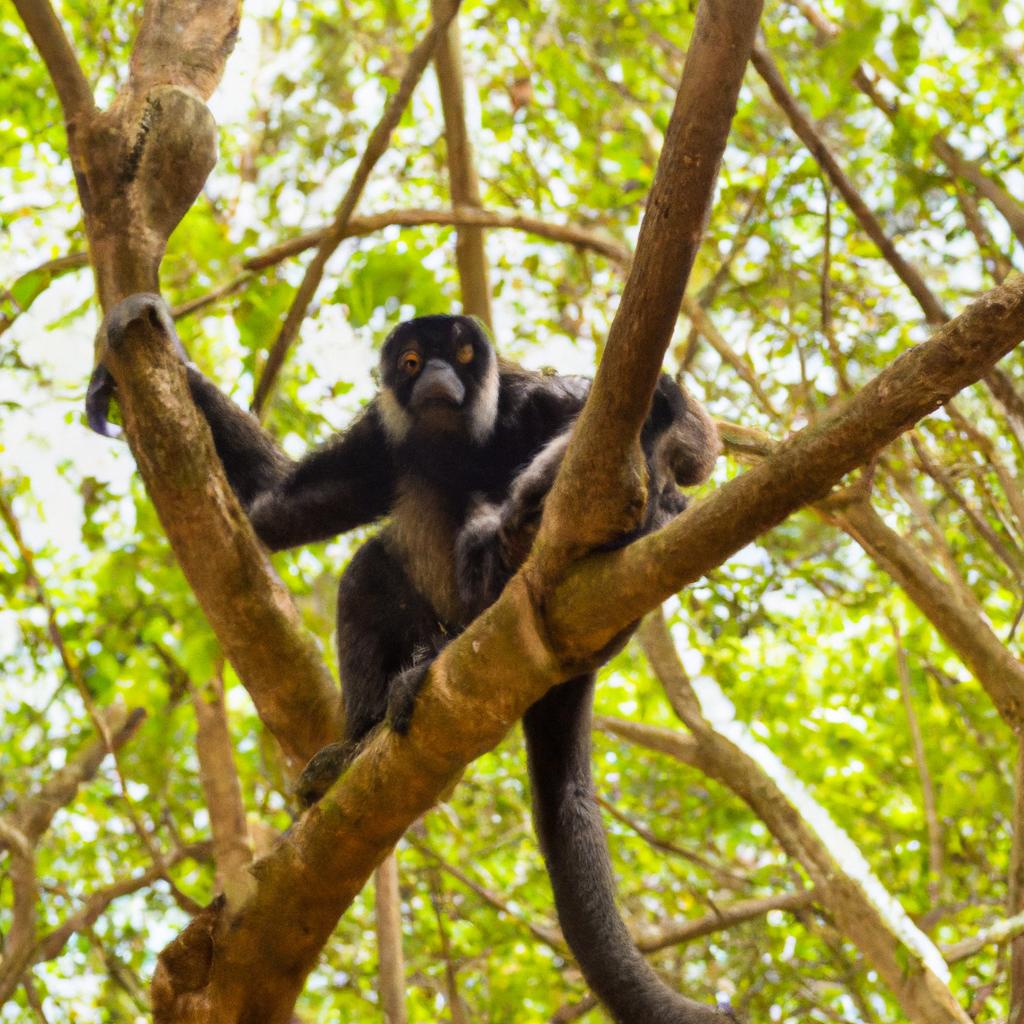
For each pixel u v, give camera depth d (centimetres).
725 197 1108
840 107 1074
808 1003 1090
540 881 1251
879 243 918
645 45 1200
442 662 533
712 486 1034
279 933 572
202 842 1091
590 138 1223
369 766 551
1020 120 1111
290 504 767
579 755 710
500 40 1285
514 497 637
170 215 678
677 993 638
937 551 967
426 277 1002
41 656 1152
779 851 1278
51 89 1091
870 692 1311
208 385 762
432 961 1191
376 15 1328
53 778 1084
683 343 1135
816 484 444
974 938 782
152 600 1048
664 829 1261
